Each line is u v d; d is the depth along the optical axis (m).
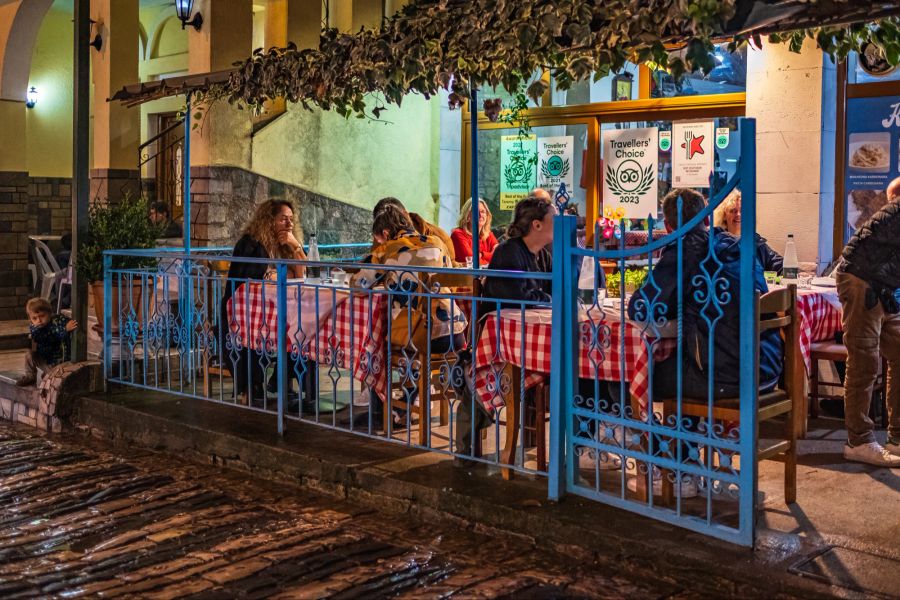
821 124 7.64
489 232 8.65
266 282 6.57
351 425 6.00
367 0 10.27
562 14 4.66
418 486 5.27
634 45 4.57
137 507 5.62
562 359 4.88
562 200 4.82
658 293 4.49
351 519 5.32
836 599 3.79
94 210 8.63
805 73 7.68
